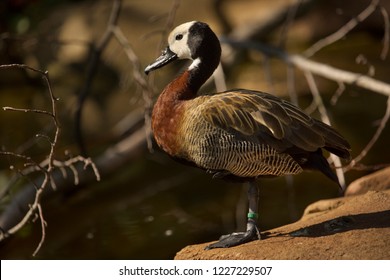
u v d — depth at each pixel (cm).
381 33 1984
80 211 1259
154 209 1236
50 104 1700
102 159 1372
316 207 856
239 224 1142
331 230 727
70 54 1762
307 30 2006
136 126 1527
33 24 1803
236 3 1922
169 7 1819
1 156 1444
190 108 768
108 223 1197
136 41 1748
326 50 1933
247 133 732
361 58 1177
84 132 1620
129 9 1792
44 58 1786
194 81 820
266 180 1306
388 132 1411
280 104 751
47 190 1280
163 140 792
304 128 731
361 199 806
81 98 1367
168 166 1424
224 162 747
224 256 708
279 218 1137
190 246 764
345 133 1423
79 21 1789
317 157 748
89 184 1356
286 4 1697
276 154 734
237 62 1531
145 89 1200
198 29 838
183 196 1283
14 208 1220
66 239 1153
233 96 759
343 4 2005
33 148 1508
